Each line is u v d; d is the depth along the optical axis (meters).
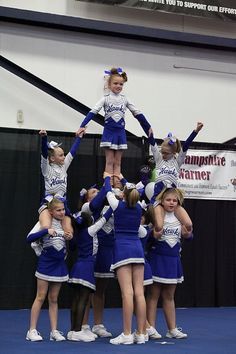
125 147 7.82
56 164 7.71
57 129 10.86
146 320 7.10
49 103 10.85
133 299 6.88
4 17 10.39
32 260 9.98
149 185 8.21
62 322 8.41
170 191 7.16
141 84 11.44
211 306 10.90
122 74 7.94
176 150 7.75
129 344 6.57
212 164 11.03
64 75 10.96
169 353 6.05
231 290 11.05
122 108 7.86
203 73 11.88
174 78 11.68
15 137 10.05
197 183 10.90
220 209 11.08
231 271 11.07
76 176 10.25
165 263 7.04
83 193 7.57
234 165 11.17
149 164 8.81
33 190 10.05
